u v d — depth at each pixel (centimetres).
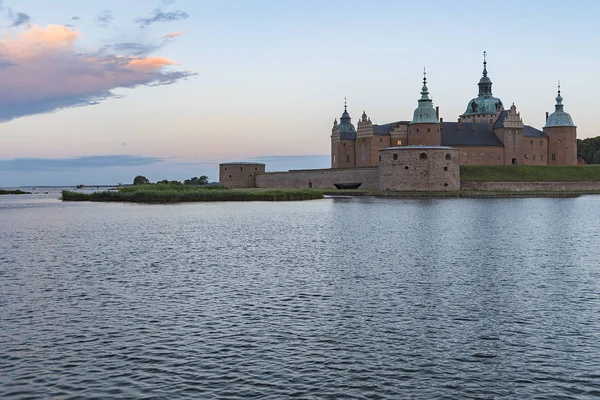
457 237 4734
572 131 15525
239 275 3112
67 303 2497
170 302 2509
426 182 12400
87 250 4156
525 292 2675
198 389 1608
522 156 15000
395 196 11581
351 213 7512
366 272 3172
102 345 1947
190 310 2375
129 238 4903
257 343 1958
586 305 2434
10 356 1848
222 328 2123
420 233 5038
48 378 1681
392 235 4903
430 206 8725
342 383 1642
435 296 2598
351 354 1858
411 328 2120
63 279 3027
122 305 2459
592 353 1866
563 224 5819
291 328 2119
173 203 10938
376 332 2073
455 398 1558
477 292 2675
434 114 14312
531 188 12650
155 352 1880
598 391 1599
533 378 1680
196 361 1802
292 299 2550
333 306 2425
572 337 2017
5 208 10231
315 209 8444
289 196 11619
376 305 2438
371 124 14962
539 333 2062
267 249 4138
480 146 14675
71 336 2041
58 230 5706
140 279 3017
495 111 15900
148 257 3791
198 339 2002
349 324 2167
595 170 13988
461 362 1795
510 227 5528
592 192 12131
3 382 1653
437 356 1844
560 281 2922
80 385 1636
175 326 2152
